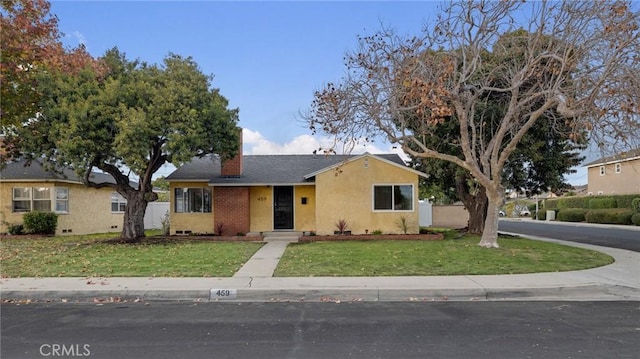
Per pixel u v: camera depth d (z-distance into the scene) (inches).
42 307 308.8
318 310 296.2
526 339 228.7
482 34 543.2
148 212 1134.4
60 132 577.3
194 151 653.3
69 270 422.3
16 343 226.1
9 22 538.0
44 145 608.7
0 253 550.3
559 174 770.2
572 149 756.6
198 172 848.9
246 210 811.4
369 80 557.3
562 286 347.6
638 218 1198.3
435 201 1551.4
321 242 674.8
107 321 270.1
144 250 575.8
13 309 302.8
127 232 728.3
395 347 216.7
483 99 669.3
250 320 270.8
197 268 432.8
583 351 209.3
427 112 585.3
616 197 1430.9
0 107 577.0
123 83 644.7
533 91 572.4
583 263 459.2
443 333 240.1
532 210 2118.6
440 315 280.1
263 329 250.5
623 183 1573.6
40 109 609.0
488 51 624.1
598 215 1364.4
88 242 692.7
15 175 855.7
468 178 761.6
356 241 685.9
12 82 576.4
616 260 495.5
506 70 626.8
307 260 477.4
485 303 316.2
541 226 1282.0
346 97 554.9
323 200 767.7
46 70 604.4
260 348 216.5
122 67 689.6
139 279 380.8
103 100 601.6
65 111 585.6
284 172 853.2
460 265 436.8
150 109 606.5
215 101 676.7
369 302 321.4
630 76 443.5
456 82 579.2
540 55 509.4
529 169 768.3
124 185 733.9
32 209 867.4
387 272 406.0
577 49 484.4
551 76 561.9
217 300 331.9
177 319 274.4
